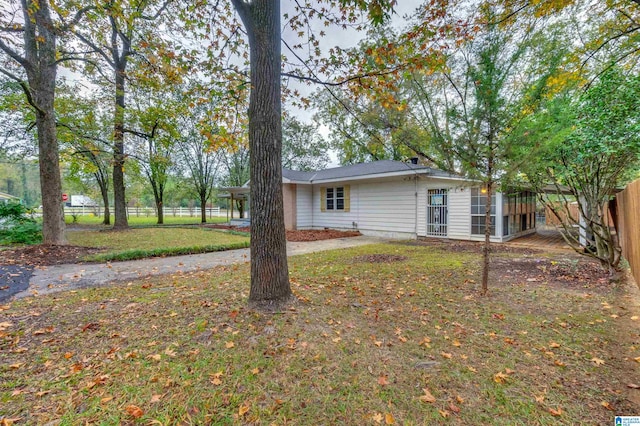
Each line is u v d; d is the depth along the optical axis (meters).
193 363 2.28
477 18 4.48
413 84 4.22
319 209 14.98
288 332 2.76
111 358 2.35
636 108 4.02
